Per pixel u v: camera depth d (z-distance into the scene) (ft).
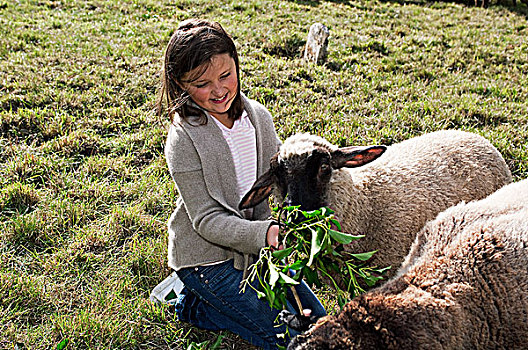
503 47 34.53
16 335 11.58
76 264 13.88
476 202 10.05
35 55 27.99
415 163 13.01
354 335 7.46
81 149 19.35
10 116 20.51
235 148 10.66
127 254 14.28
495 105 23.61
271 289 8.75
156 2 42.65
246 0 44.16
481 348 8.23
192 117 10.20
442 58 31.65
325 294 12.99
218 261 11.12
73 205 15.88
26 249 14.34
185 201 10.45
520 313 8.17
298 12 41.93
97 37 32.09
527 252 8.43
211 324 11.96
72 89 23.58
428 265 8.71
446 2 55.57
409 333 7.51
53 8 40.60
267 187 11.17
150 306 12.42
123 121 21.57
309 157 10.87
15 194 16.26
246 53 29.94
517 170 18.19
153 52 29.27
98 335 11.69
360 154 11.47
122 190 16.98
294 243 9.80
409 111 22.45
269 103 23.04
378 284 12.37
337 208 11.64
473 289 8.25
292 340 7.68
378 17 43.29
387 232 12.16
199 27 9.26
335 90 25.12
